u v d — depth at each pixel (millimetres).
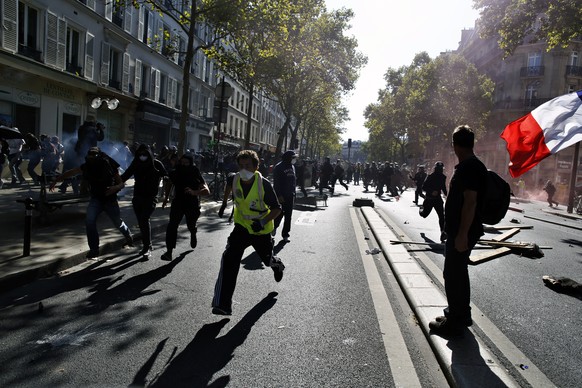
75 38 21719
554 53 43875
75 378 3162
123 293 5148
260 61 22938
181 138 14484
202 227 10500
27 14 18344
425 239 9977
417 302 4938
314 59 32781
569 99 7230
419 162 67562
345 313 4805
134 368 3355
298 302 5117
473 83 43156
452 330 4016
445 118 44156
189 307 4785
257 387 3150
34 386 3029
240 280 5938
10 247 6496
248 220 4629
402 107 58219
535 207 25594
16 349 3592
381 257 7977
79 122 22062
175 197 7051
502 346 3967
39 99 19016
